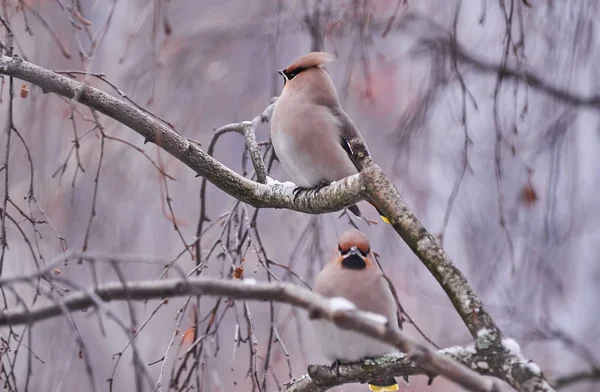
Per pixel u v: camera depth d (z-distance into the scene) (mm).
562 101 11984
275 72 11656
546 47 12016
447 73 12055
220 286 5203
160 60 12766
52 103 12312
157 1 11234
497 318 11734
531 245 12141
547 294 12125
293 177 10586
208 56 13445
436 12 13406
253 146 9688
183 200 13742
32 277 4934
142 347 14266
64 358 11984
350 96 13086
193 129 13086
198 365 8359
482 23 10820
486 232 12445
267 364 8188
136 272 13766
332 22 11383
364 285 8750
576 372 11383
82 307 5141
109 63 13008
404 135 12164
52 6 12547
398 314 9445
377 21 13523
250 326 8125
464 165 10375
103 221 12531
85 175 12602
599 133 12398
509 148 11484
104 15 12930
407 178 12289
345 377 7906
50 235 12781
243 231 10484
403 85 14266
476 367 6195
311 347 13703
